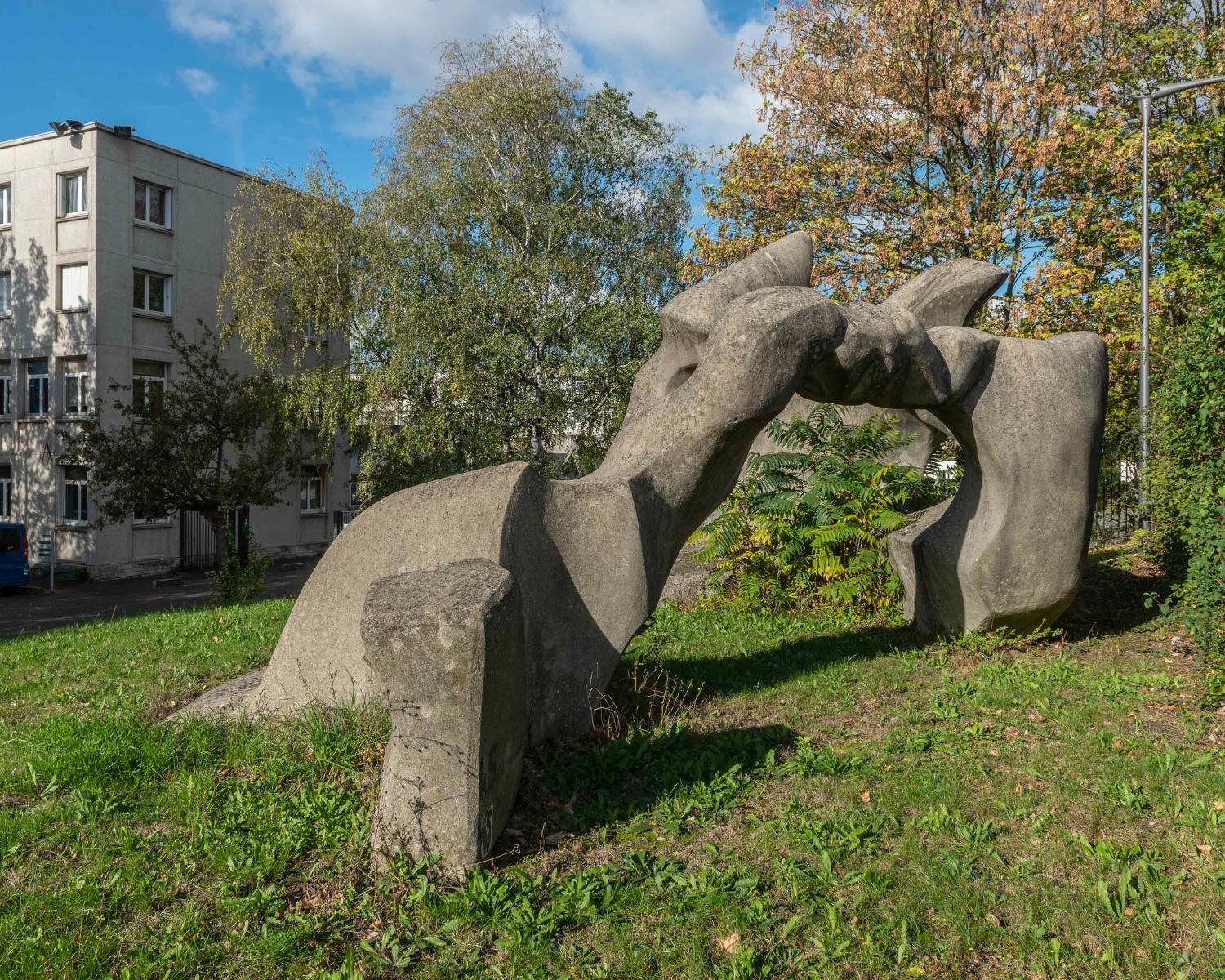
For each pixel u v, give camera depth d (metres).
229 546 18.23
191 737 4.88
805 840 3.93
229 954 3.12
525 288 23.06
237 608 10.92
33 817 4.06
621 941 3.22
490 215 24.33
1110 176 18.89
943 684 6.38
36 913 3.31
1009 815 4.20
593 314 23.23
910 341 6.23
